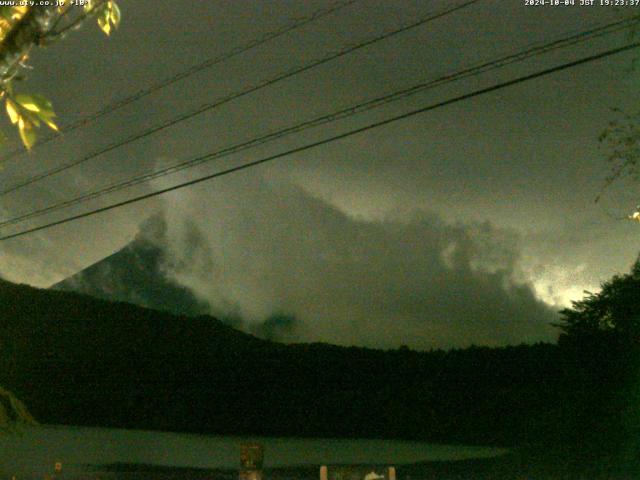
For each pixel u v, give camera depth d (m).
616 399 22.38
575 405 23.19
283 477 22.33
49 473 23.69
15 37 3.52
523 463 22.09
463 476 21.12
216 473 24.03
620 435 21.53
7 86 3.23
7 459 26.28
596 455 21.45
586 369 23.86
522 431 26.00
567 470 20.89
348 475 10.30
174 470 24.75
